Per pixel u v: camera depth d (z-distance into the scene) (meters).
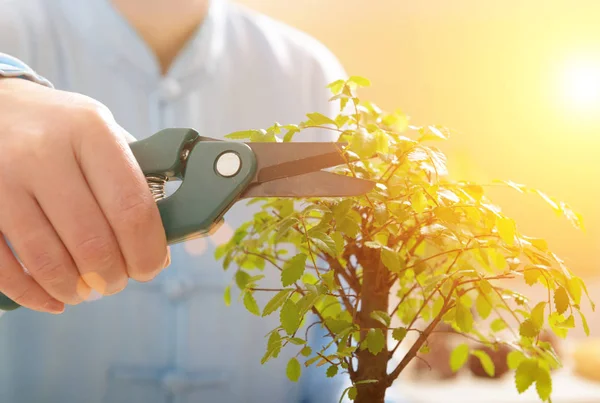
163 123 1.07
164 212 0.46
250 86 1.14
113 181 0.44
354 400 0.46
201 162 0.47
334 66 1.30
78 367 1.05
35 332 1.03
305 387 0.96
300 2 2.32
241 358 1.07
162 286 1.06
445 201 0.46
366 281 0.48
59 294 0.46
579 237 2.07
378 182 0.45
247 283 0.54
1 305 0.50
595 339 1.36
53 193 0.44
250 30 1.20
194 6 1.08
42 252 0.44
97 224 0.44
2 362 1.02
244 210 1.07
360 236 0.48
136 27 1.07
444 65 2.35
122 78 1.06
